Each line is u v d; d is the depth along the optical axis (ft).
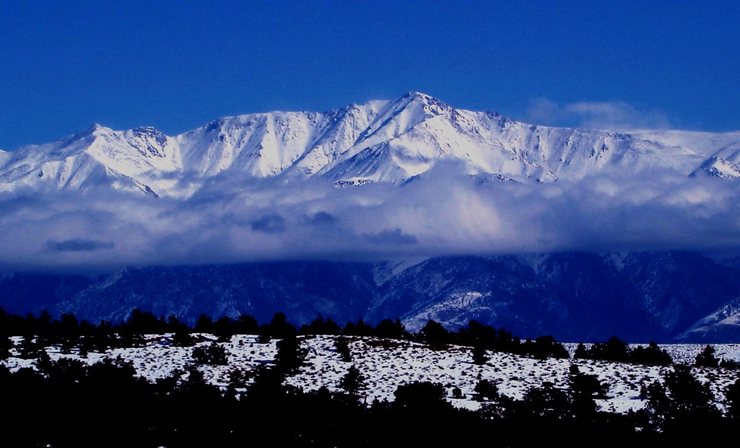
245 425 465.47
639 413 501.15
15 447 433.89
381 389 561.02
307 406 469.98
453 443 457.68
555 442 462.60
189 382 511.40
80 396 462.60
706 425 472.44
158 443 451.53
